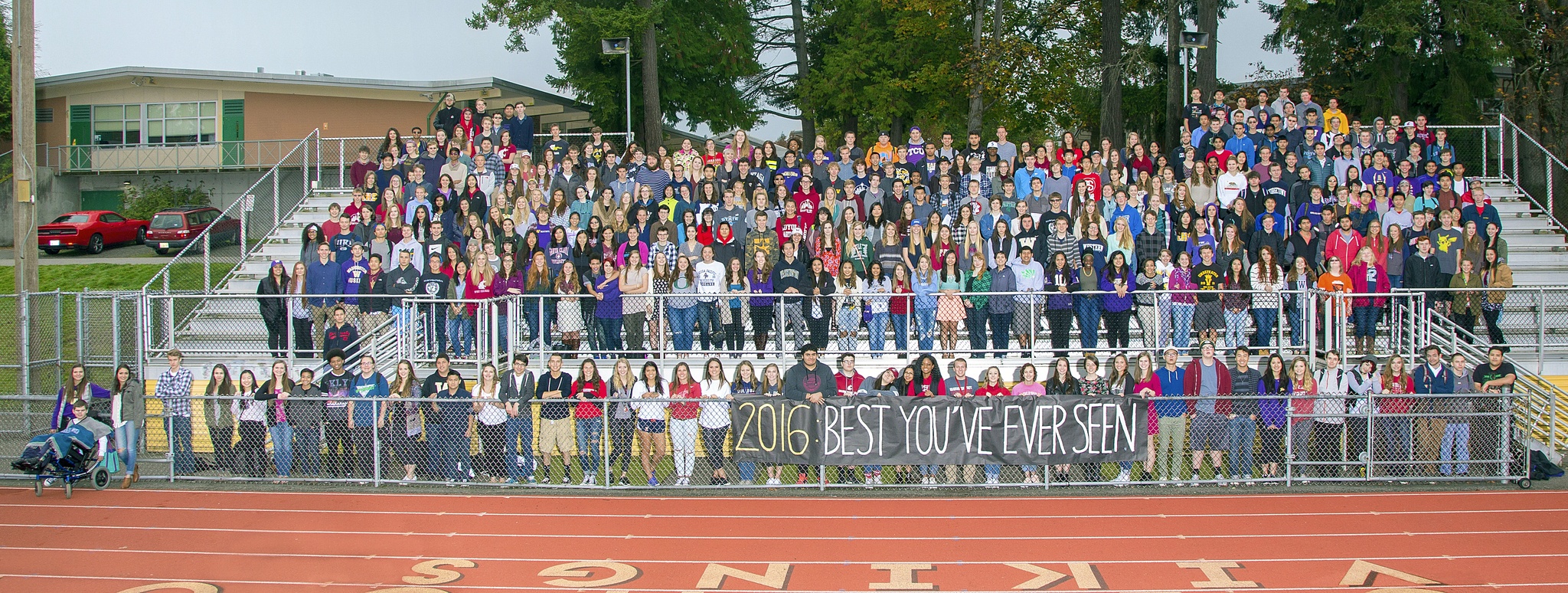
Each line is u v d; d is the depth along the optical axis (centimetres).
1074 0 3180
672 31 3447
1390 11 2739
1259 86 3250
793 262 1483
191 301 1747
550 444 1292
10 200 3631
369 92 3672
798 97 3947
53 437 1243
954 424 1241
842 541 1054
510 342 1434
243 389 1323
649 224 1664
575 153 1914
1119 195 1656
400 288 1538
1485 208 1697
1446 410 1255
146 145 3781
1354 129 2014
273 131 3716
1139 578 937
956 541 1052
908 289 1494
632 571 962
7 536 1085
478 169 1892
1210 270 1482
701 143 4431
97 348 2056
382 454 1309
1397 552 1009
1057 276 1467
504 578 945
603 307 1485
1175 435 1270
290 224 2088
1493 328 1520
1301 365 1289
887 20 3559
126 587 925
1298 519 1126
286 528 1109
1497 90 2891
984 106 3306
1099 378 1334
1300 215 1662
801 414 1241
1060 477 1273
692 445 1278
